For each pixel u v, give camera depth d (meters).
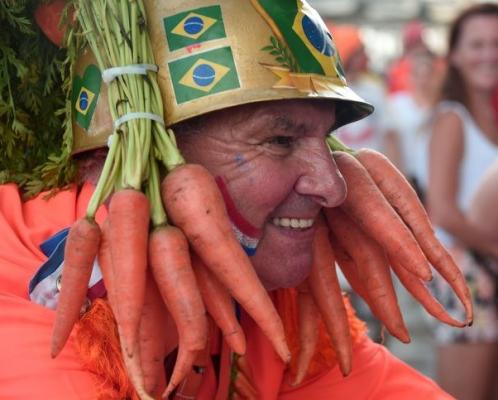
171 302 2.03
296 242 2.32
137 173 2.06
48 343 2.15
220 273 2.08
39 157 2.52
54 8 2.35
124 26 2.17
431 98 5.17
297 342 2.61
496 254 4.72
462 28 4.88
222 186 2.23
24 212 2.42
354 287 2.62
